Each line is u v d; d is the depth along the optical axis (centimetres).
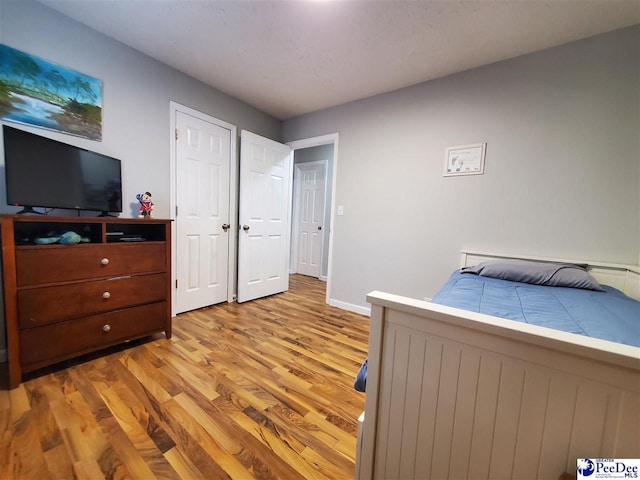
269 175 324
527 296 140
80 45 184
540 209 197
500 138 210
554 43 185
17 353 140
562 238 191
